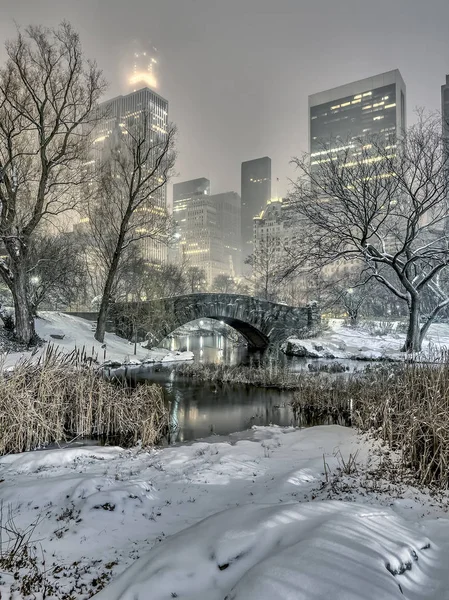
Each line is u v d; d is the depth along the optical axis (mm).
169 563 3020
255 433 10875
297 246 27484
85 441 10039
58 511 4867
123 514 4828
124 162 28406
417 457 6969
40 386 10125
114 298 33938
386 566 2652
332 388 15531
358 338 34625
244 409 14406
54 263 29047
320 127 157375
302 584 2354
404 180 24578
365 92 149625
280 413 13781
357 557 2650
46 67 21938
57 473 6793
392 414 8812
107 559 3795
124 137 29125
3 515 4797
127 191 29766
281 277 28047
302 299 61000
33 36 21578
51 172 22844
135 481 5902
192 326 71125
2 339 21141
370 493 5477
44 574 3529
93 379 11273
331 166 25453
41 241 29516
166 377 21203
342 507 3691
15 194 21266
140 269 39938
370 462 7145
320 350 31656
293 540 2973
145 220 29812
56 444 9680
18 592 3256
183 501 5480
